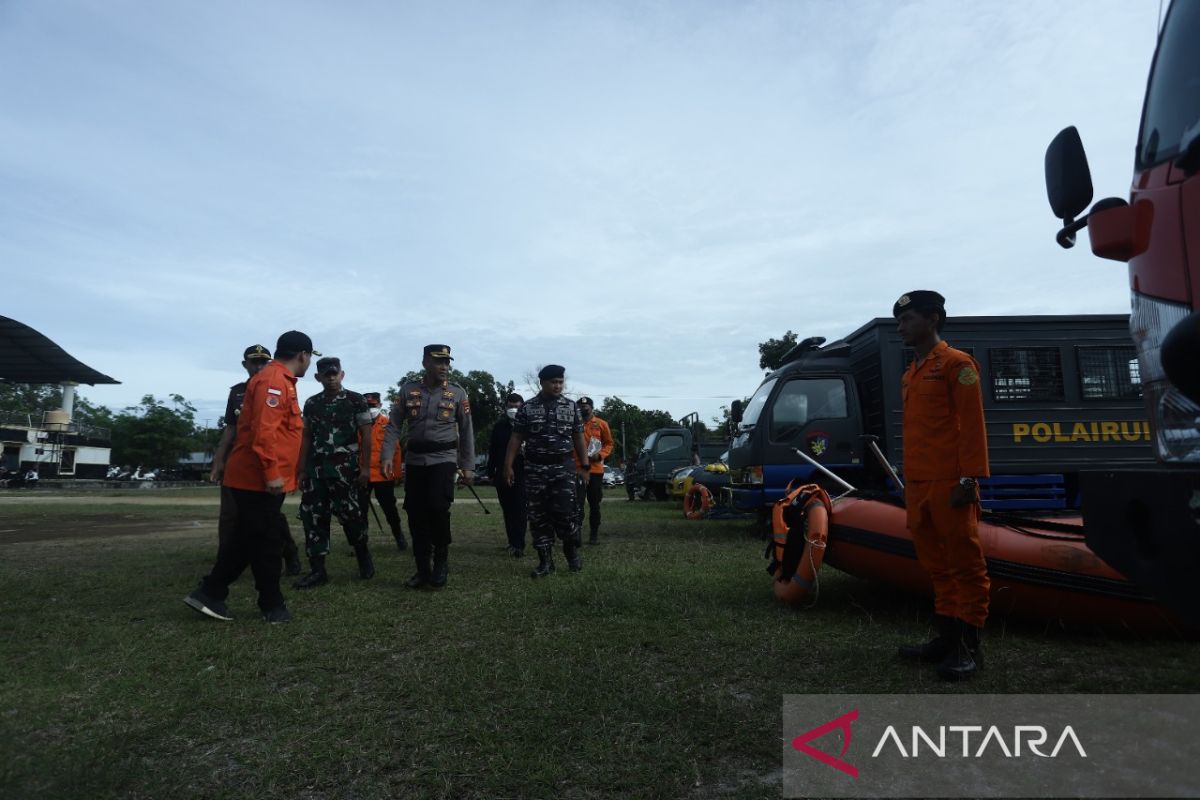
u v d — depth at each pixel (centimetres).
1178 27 253
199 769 274
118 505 1912
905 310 393
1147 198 244
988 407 931
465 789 257
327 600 556
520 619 485
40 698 343
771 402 1000
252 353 625
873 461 981
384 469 621
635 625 465
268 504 489
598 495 935
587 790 255
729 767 271
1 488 3941
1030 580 444
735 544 925
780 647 413
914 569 487
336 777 267
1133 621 428
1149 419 241
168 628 472
